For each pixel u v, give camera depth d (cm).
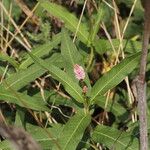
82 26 95
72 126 81
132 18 108
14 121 95
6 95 85
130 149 83
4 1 108
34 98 90
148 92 95
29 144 54
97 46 96
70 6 108
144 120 73
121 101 100
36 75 90
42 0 95
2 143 82
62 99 93
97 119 99
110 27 107
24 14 109
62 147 79
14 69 97
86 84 87
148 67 95
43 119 95
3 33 106
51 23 105
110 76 83
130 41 98
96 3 105
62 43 90
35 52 93
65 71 89
